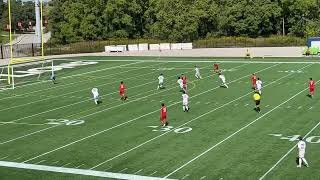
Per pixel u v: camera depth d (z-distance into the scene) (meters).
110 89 51.75
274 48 99.12
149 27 125.44
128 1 122.44
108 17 120.69
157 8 122.00
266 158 26.78
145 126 35.09
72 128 35.38
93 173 25.41
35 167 26.77
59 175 25.27
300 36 117.50
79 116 39.31
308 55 79.69
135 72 64.75
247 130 32.91
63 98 47.59
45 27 158.38
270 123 34.62
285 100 42.56
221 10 120.62
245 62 72.00
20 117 39.78
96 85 55.00
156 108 41.28
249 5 118.19
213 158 27.12
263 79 54.81
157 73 62.91
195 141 30.73
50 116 39.75
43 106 44.03
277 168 25.11
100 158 27.95
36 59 81.44
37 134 34.03
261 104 41.25
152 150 29.11
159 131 33.56
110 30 122.19
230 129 33.34
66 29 120.00
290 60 72.75
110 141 31.48
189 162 26.58
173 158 27.41
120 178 24.52
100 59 83.56
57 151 29.69
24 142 32.06
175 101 44.03
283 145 29.14
